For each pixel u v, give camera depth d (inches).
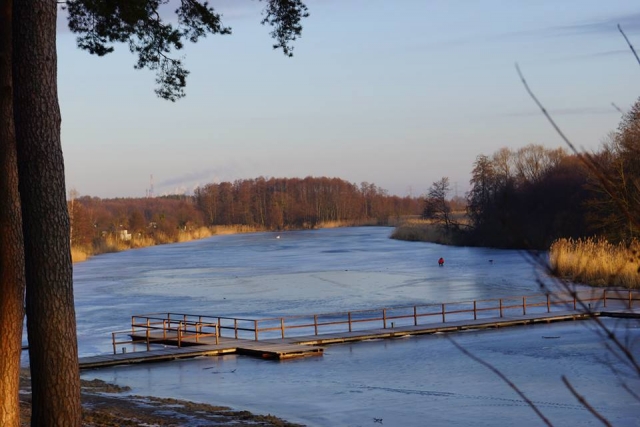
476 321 1296.8
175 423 639.1
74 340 370.3
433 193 4136.3
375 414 692.7
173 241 6200.8
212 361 1034.1
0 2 398.9
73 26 545.0
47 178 365.7
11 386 400.2
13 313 400.8
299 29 551.8
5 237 400.2
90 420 643.5
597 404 696.4
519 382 814.5
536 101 102.0
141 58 565.6
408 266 2669.8
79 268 3321.9
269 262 3233.3
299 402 755.4
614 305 1389.0
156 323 1406.3
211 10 558.6
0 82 400.8
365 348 1101.1
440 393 778.2
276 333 1314.0
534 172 3430.1
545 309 1489.9
